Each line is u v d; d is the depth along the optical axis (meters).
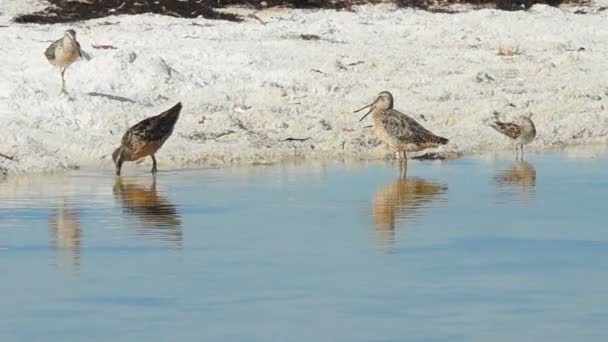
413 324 11.77
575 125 23.61
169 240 14.78
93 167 19.78
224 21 30.16
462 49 28.89
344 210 16.56
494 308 12.26
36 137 20.59
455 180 18.92
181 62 25.09
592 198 17.50
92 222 15.73
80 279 13.08
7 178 18.84
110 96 22.73
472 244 14.70
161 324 11.73
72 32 22.19
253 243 14.65
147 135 19.05
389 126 19.89
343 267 13.62
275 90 23.75
